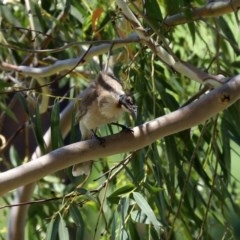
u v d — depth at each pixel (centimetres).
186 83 1207
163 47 959
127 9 886
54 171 766
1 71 1262
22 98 912
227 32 1055
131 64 986
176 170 1070
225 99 766
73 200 888
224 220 1020
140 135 766
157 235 927
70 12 1138
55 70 1064
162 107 1004
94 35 1039
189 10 953
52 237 875
